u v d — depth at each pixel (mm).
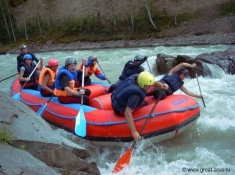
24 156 3111
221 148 4605
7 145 3180
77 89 5613
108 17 22281
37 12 24172
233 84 7566
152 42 17906
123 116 4539
